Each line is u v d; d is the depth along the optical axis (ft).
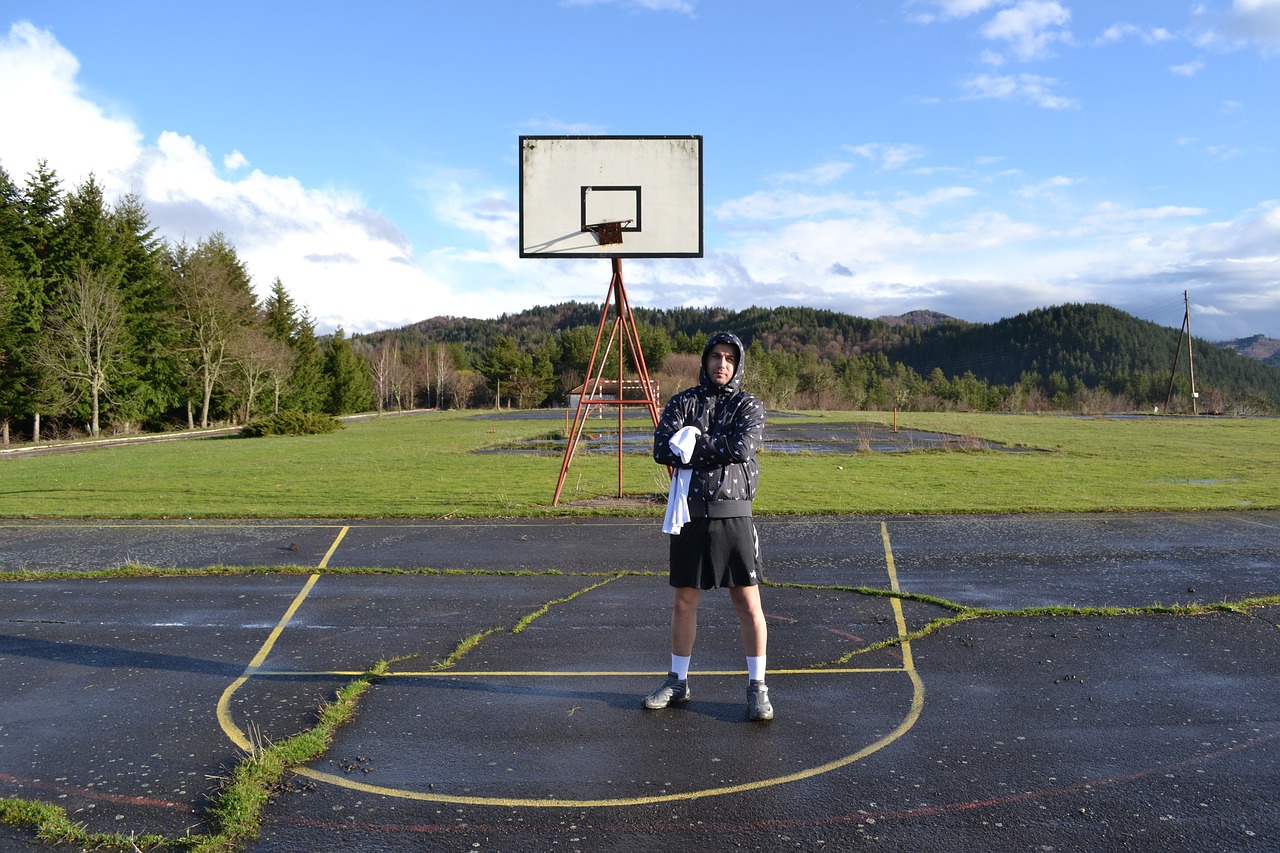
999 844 9.31
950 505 35.91
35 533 30.55
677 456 12.62
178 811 10.19
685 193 37.35
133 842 9.40
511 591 21.90
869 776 11.07
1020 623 18.70
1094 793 10.57
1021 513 34.17
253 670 15.79
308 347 211.41
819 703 13.87
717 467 12.94
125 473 53.36
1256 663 15.83
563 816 10.00
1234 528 30.48
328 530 30.86
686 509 12.96
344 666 16.02
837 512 34.24
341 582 22.98
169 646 17.34
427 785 10.87
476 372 340.18
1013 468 53.57
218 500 38.78
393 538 29.27
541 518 33.40
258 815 10.03
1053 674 15.29
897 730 12.68
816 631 18.13
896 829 9.65
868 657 16.37
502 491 41.75
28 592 21.97
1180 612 19.48
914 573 23.71
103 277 124.88
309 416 109.70
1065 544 27.68
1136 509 34.91
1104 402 208.23
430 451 71.82
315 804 10.34
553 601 20.85
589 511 34.55
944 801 10.36
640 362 38.99
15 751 12.05
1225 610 19.62
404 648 17.13
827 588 21.97
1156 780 10.93
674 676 13.73
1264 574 23.32
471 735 12.56
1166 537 28.81
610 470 52.95
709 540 12.89
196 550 27.32
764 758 11.67
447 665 15.99
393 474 50.80
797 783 10.87
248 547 27.78
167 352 143.74
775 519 32.83
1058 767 11.34
